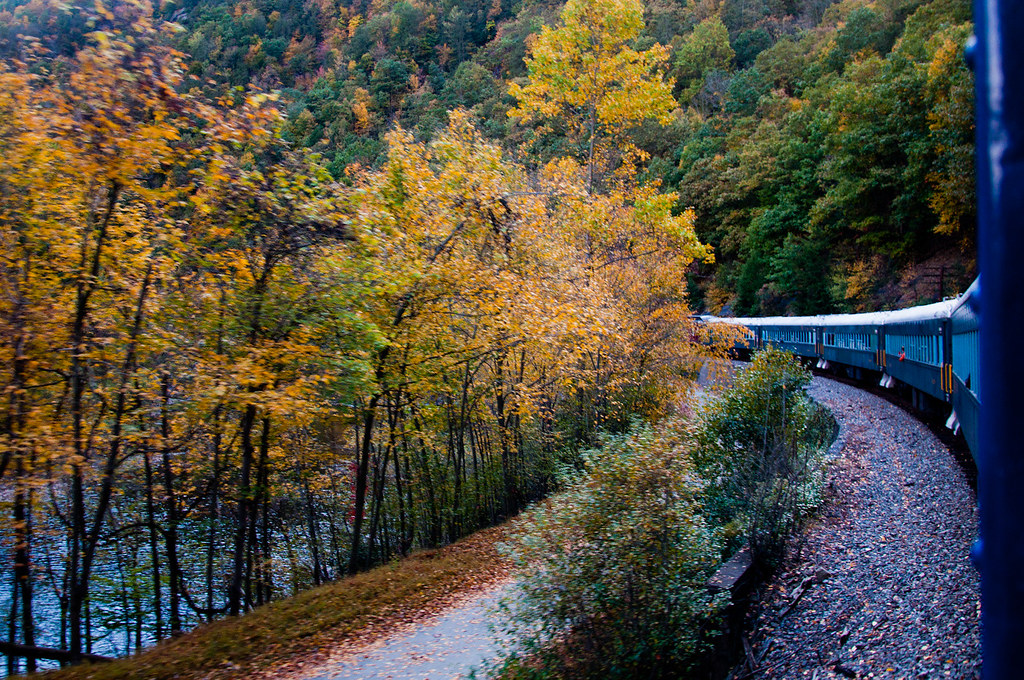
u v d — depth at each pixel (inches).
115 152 373.1
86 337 410.6
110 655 603.8
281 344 454.3
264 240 460.8
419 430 655.1
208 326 442.0
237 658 381.4
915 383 775.7
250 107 412.2
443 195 569.0
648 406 762.8
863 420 742.5
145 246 430.6
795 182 1999.3
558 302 612.7
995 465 51.9
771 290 1934.1
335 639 402.6
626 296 802.8
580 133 917.2
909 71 1583.4
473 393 688.4
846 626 320.2
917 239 1608.0
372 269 490.6
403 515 698.2
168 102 392.5
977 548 54.9
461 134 616.1
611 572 277.3
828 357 1280.8
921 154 1438.2
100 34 361.4
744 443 479.8
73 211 410.0
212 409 442.6
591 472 309.1
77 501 426.0
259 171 450.6
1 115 375.9
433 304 573.0
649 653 276.2
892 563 362.9
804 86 2417.6
